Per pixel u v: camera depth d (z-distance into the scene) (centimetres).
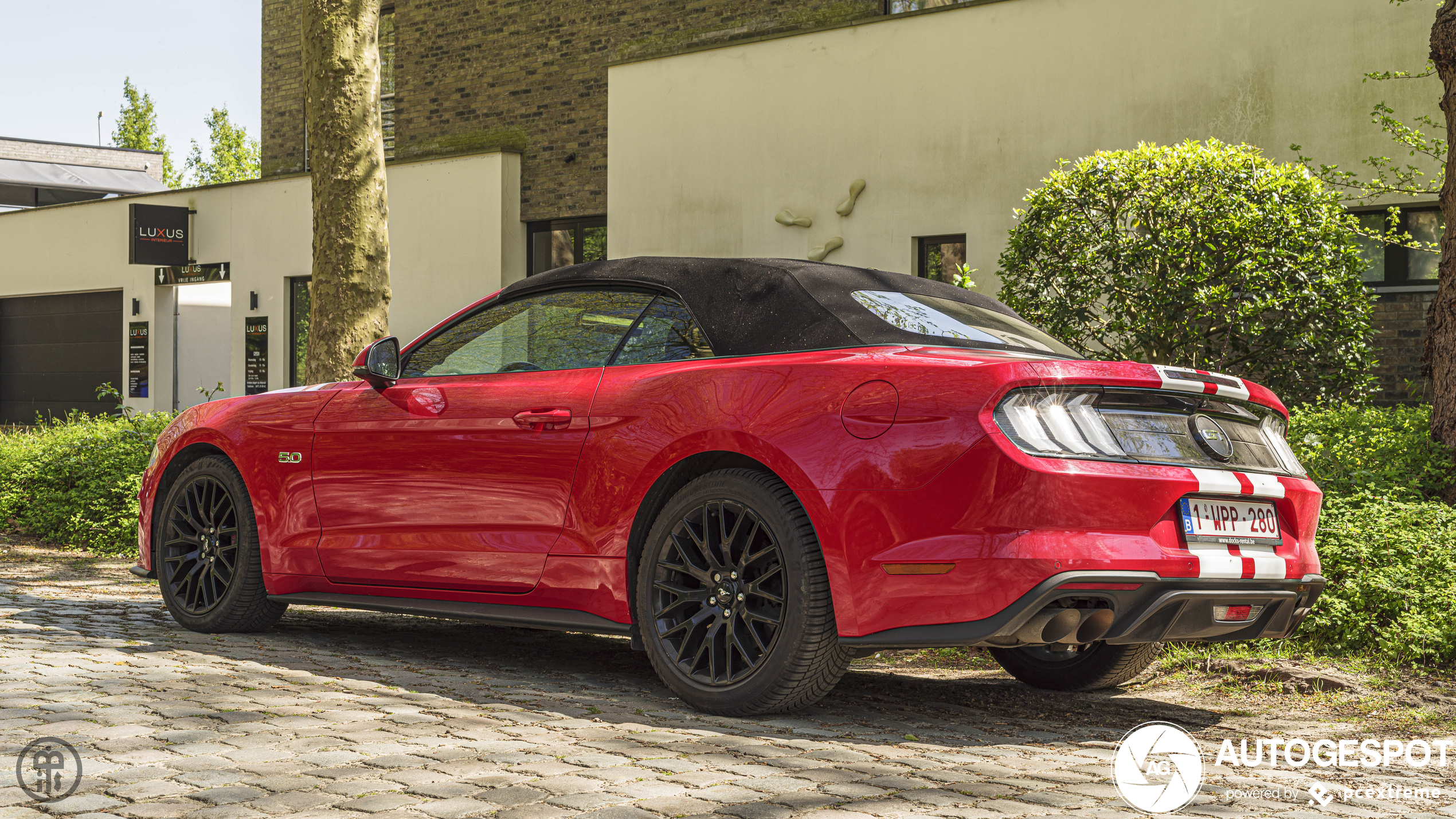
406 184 1673
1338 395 809
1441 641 453
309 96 812
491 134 1691
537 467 419
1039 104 1140
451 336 479
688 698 380
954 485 335
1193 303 775
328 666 439
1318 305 775
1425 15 963
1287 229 783
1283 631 382
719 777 295
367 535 466
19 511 955
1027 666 463
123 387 2033
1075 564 326
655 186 1381
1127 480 338
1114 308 809
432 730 336
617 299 437
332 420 482
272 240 1823
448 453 443
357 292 806
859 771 308
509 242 1620
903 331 395
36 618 533
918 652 538
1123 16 1097
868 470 348
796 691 362
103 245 2044
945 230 1193
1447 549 509
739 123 1320
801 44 1278
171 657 438
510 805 263
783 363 379
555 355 443
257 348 1842
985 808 276
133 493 842
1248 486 364
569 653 504
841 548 350
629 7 1568
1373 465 613
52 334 2166
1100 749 355
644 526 399
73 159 3022
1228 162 805
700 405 385
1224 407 376
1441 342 625
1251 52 1038
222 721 336
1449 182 623
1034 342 427
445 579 444
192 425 533
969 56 1177
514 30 1670
